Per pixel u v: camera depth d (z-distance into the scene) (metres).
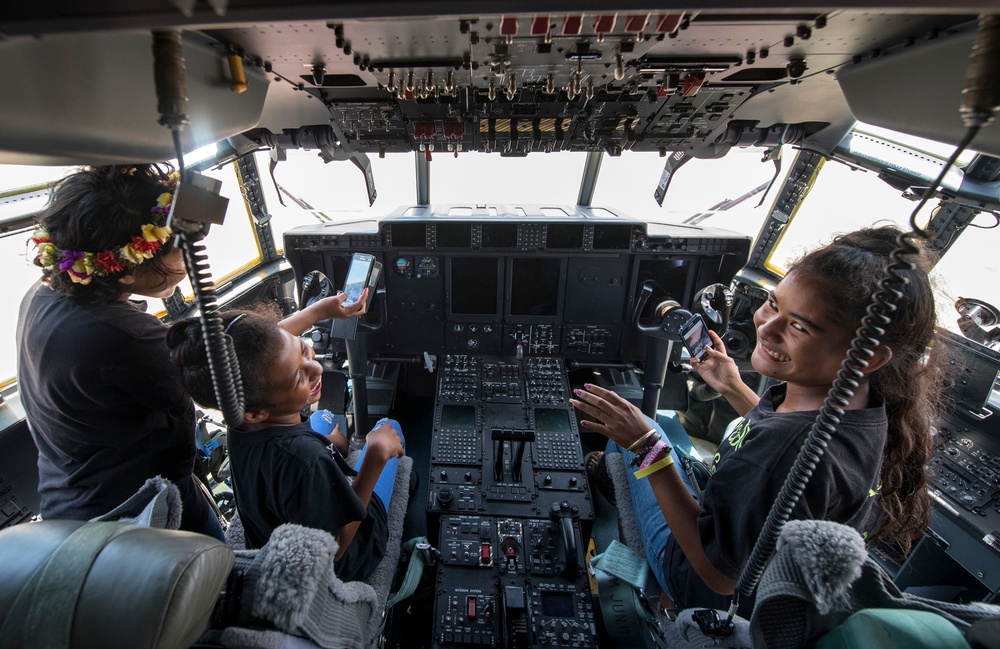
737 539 0.98
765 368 1.06
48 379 1.15
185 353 1.01
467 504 2.23
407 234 2.78
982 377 2.37
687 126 2.14
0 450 2.13
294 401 1.18
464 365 3.11
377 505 1.57
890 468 1.09
